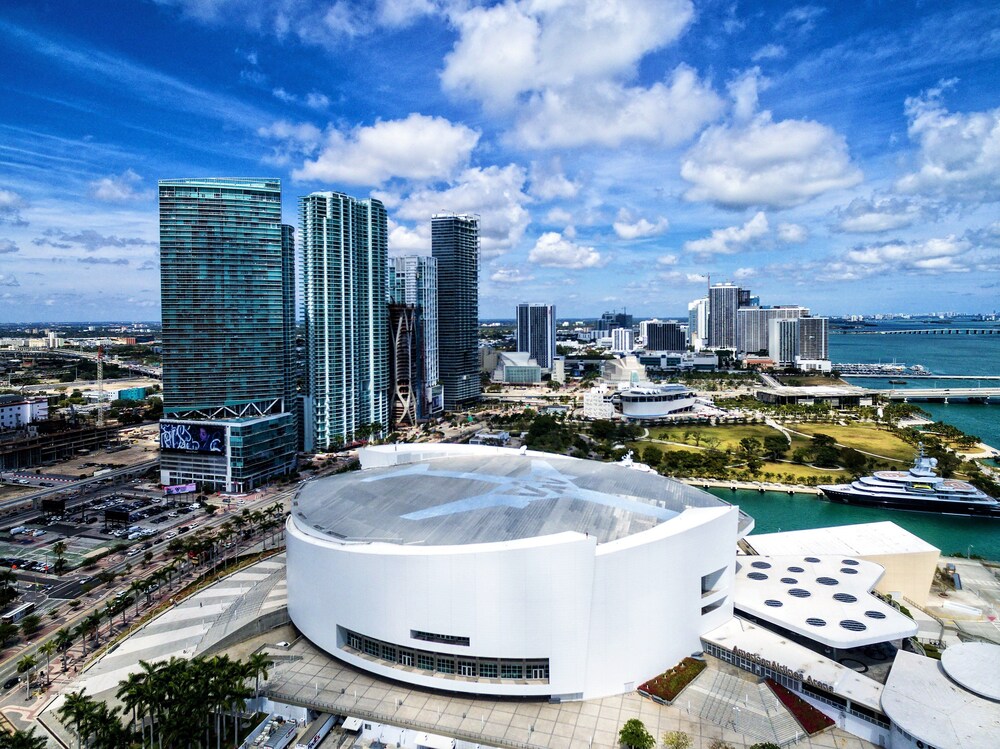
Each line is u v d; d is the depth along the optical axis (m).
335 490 170.12
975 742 100.56
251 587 191.75
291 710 126.25
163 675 116.31
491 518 143.50
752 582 160.75
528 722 118.56
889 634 132.50
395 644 129.75
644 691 126.94
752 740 113.69
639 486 168.00
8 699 138.62
